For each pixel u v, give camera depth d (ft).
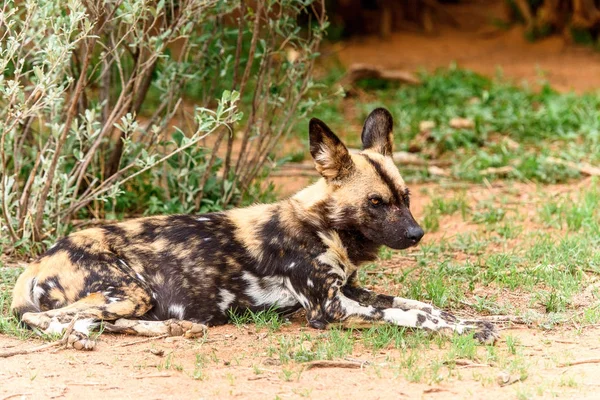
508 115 60.70
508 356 27.25
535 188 49.93
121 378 25.48
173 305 30.27
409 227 30.12
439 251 39.58
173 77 40.55
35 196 37.11
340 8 103.76
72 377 25.50
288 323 30.83
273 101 42.98
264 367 26.35
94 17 36.14
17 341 28.53
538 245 38.70
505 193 49.19
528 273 35.37
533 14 101.40
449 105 67.31
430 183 52.01
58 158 36.68
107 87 42.50
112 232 30.73
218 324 30.73
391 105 70.64
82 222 40.81
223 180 42.50
